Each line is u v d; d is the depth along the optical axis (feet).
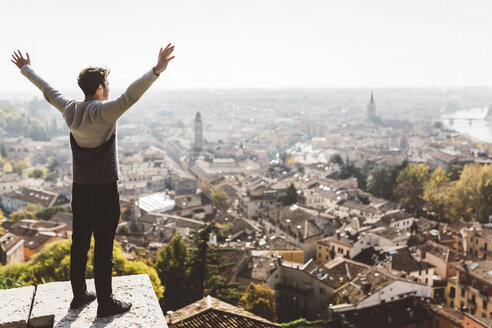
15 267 184.75
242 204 534.37
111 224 27.02
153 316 27.14
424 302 225.56
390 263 284.82
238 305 201.57
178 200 524.52
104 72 26.43
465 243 333.62
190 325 84.33
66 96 27.25
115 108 23.56
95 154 25.34
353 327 198.80
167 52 22.79
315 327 201.98
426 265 286.05
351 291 228.22
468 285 227.20
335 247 326.85
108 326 26.03
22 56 29.43
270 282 255.70
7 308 27.35
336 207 505.25
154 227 366.22
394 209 497.87
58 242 190.80
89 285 30.71
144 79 22.93
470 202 445.37
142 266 171.01
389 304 222.89
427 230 395.34
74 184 26.55
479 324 179.11
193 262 183.52
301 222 368.27
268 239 328.29
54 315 27.07
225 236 359.66
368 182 611.88
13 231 329.11
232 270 262.26
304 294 252.21
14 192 597.52
